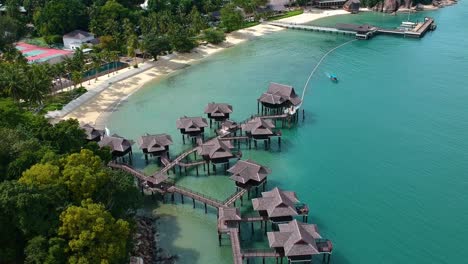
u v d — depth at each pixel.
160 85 135.75
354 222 73.56
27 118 82.50
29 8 187.75
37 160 63.03
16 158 63.22
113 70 144.12
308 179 85.88
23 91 101.12
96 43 162.75
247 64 154.12
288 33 193.50
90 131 91.31
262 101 107.31
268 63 154.50
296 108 108.00
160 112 116.19
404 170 88.44
